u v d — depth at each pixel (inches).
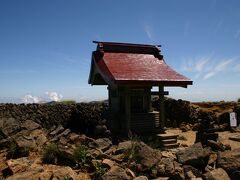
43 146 397.1
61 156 347.3
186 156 358.9
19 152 362.3
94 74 638.5
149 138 526.6
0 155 369.4
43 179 288.5
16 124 478.6
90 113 655.1
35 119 633.6
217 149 429.7
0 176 305.7
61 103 780.6
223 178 316.8
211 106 887.7
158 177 323.9
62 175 295.7
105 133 558.3
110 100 657.0
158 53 643.5
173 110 783.1
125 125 545.6
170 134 542.6
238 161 344.5
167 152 431.8
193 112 761.0
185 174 321.1
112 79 501.7
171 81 538.9
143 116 573.3
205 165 357.7
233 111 709.3
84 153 346.0
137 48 644.7
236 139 534.3
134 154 353.1
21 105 676.1
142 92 596.7
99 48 606.2
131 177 309.0
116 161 348.2
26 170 310.5
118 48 628.4
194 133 657.0
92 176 312.2
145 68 573.0
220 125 677.9
